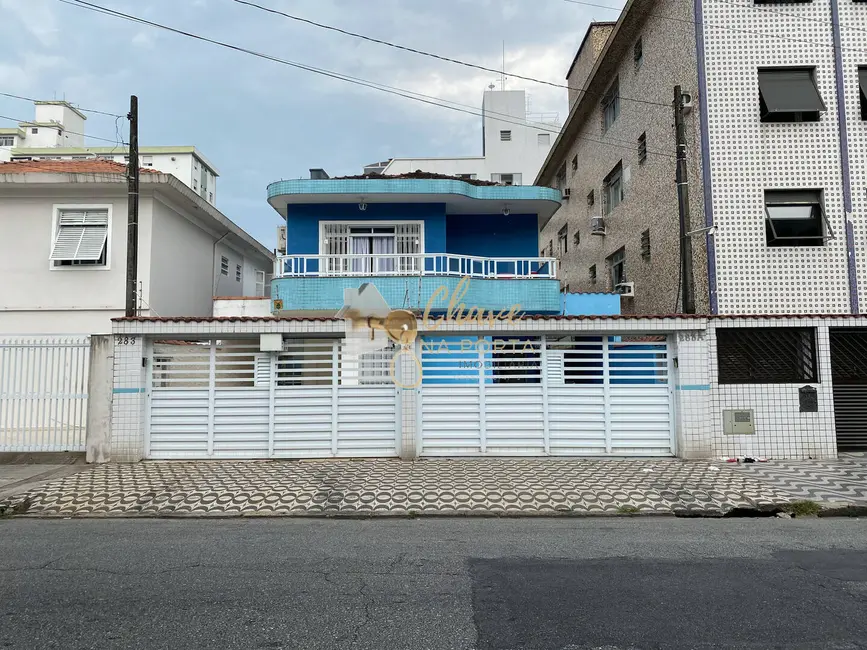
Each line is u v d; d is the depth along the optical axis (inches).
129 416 389.4
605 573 192.5
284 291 523.5
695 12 525.0
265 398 401.7
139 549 222.1
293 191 554.3
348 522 266.4
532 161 1581.0
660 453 399.2
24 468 370.6
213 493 303.6
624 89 704.4
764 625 151.7
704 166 513.0
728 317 395.2
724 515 277.4
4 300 577.3
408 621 154.5
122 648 139.3
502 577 188.5
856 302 497.7
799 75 519.2
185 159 1962.4
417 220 587.5
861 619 155.6
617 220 730.8
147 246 590.9
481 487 312.2
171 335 397.7
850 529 251.8
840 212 504.7
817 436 393.1
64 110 1950.1
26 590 178.2
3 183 564.7
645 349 402.6
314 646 140.4
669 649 138.6
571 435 401.1
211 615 158.6
